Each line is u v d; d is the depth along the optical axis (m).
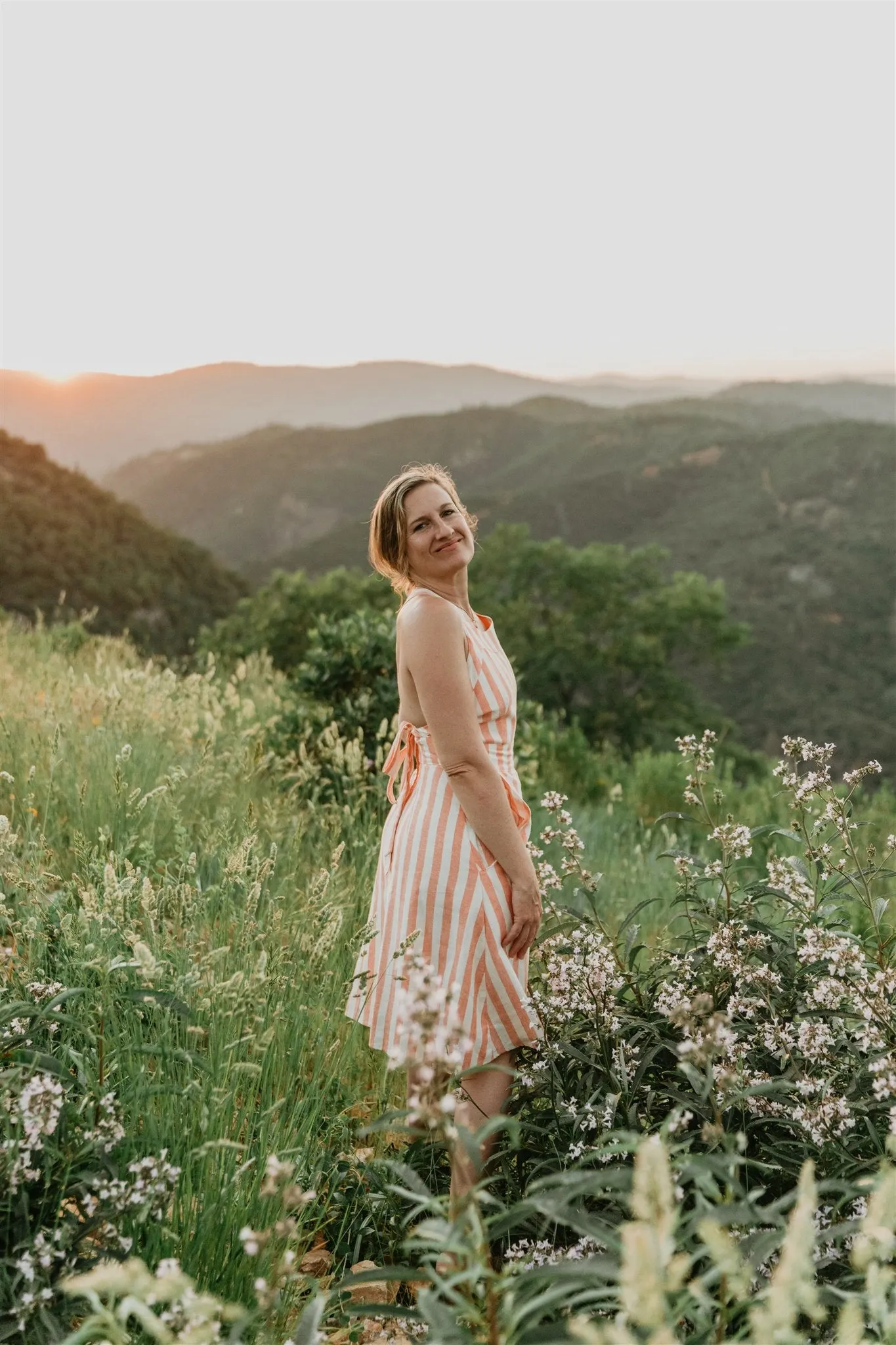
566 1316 1.64
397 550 2.57
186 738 5.02
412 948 2.26
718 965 2.29
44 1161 1.79
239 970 2.40
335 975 2.75
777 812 7.18
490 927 2.31
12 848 2.56
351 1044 2.79
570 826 2.69
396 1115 1.51
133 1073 2.11
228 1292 1.85
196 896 2.53
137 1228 1.81
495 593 41.56
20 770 4.13
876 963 2.26
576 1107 2.16
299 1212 2.17
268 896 2.94
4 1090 1.75
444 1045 1.46
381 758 5.23
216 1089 2.02
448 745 2.32
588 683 39.47
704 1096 1.61
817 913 2.47
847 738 114.19
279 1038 2.46
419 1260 2.12
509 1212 1.38
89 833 3.64
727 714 114.62
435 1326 1.22
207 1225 1.87
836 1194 1.85
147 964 1.96
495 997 2.31
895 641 136.88
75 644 9.29
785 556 165.00
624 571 40.88
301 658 34.81
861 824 2.44
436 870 2.34
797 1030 2.14
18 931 2.32
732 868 2.53
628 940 2.54
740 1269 1.20
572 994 2.28
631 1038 2.24
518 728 7.87
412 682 2.46
